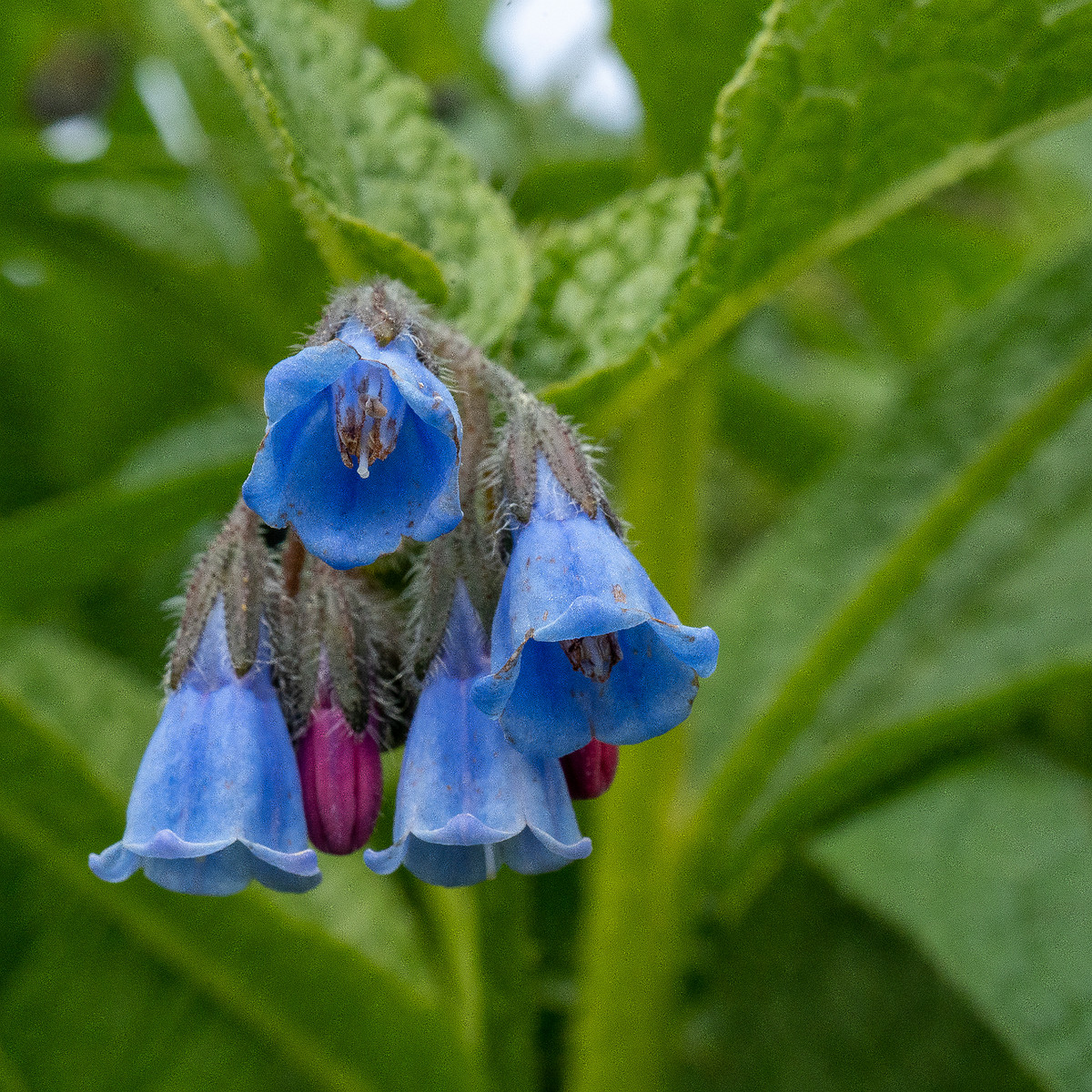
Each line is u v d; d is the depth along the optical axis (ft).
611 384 0.72
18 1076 0.79
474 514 0.68
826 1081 0.85
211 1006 0.80
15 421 1.17
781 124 0.68
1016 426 0.78
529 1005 0.74
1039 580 0.91
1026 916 0.78
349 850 0.68
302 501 0.64
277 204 0.95
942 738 0.80
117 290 1.02
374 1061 0.78
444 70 1.22
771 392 1.18
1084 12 0.67
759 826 0.80
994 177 1.41
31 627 0.95
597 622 0.63
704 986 0.87
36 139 0.91
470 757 0.65
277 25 0.72
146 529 0.86
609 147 1.14
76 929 0.80
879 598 0.79
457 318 0.72
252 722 0.66
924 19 0.67
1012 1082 0.83
